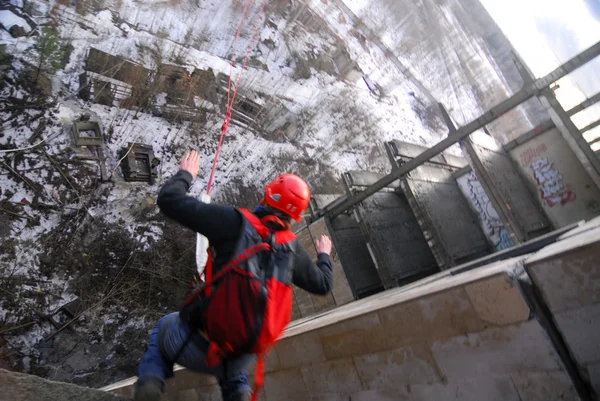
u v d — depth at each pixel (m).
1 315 9.33
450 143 10.85
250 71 20.81
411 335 2.80
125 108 14.27
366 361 3.04
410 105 31.20
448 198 13.88
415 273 12.57
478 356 2.50
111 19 15.82
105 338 10.59
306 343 3.42
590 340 2.12
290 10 25.98
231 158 17.02
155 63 16.09
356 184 13.00
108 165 12.81
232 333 1.54
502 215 10.10
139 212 12.83
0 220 10.09
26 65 12.30
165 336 1.85
